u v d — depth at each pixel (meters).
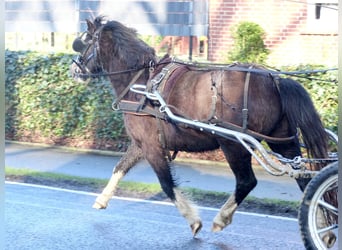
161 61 8.20
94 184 10.46
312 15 14.65
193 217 7.75
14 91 13.67
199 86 7.60
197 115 7.56
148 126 7.93
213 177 10.81
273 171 7.71
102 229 8.09
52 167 11.60
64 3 16.94
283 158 7.23
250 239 7.69
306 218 6.32
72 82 12.98
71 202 9.41
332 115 10.52
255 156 7.17
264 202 9.12
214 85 7.50
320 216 6.48
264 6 15.05
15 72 13.60
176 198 7.85
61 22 17.00
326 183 6.25
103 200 8.70
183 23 15.84
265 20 15.05
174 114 7.68
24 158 12.34
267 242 7.57
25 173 11.03
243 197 7.69
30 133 13.78
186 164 11.75
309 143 7.29
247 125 7.37
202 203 9.38
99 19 8.80
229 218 7.74
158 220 8.50
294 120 7.30
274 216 8.68
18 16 17.48
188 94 7.64
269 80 7.41
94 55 8.67
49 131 13.49
